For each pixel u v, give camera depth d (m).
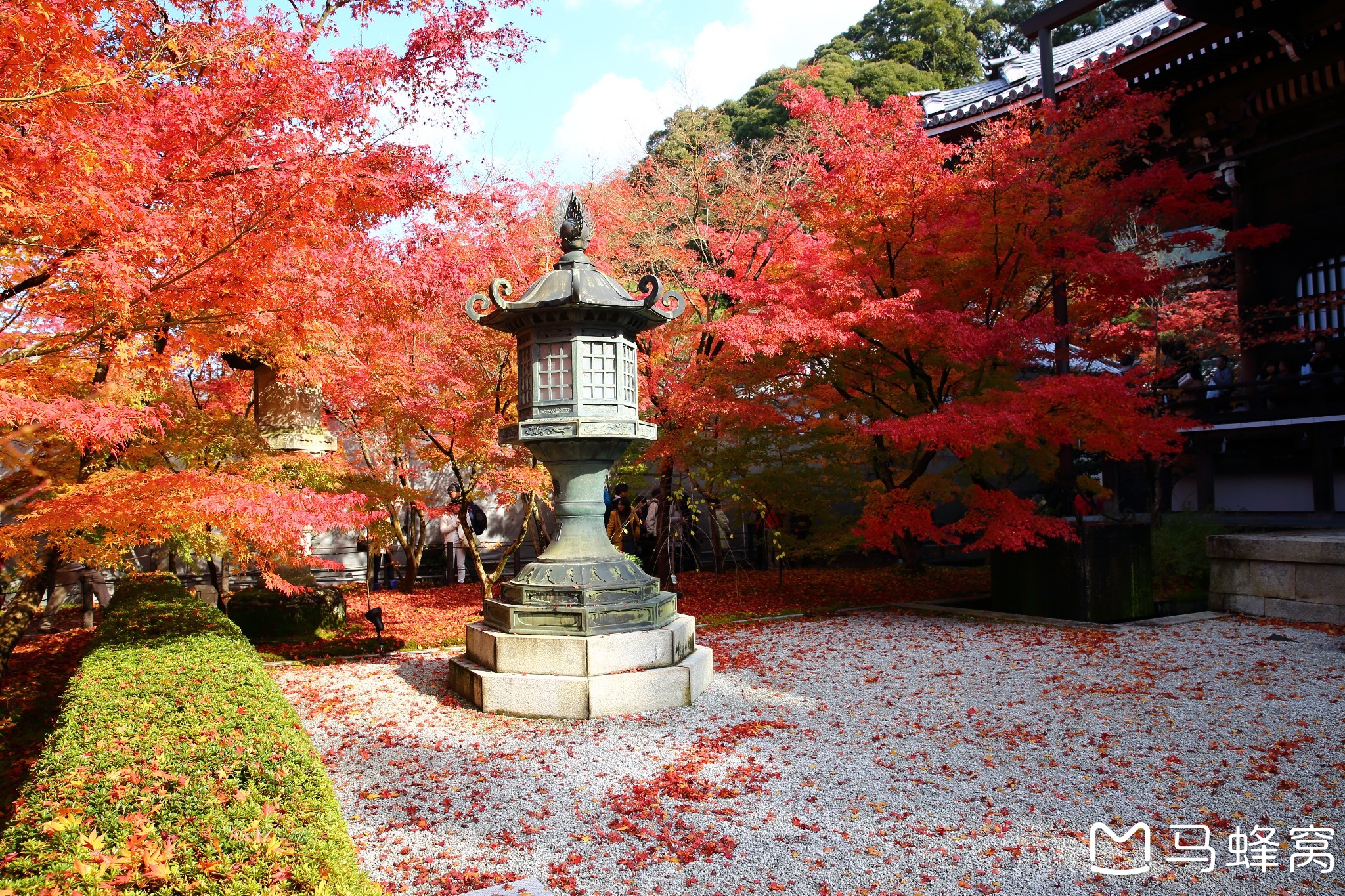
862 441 12.46
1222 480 17.69
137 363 5.78
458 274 7.11
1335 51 13.53
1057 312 11.13
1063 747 5.68
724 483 12.23
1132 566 10.68
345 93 6.96
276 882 2.36
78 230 4.76
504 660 6.89
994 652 8.72
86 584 11.55
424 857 4.16
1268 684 7.13
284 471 8.62
